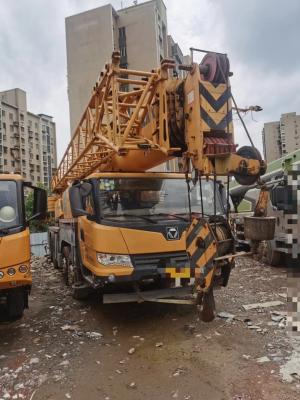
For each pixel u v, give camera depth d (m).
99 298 7.27
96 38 43.53
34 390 3.78
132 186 5.84
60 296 7.63
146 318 5.88
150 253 5.36
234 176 4.29
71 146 8.92
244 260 10.77
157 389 3.70
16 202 5.37
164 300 5.20
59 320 6.03
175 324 5.52
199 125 4.34
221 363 4.16
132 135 5.71
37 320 6.11
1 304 6.11
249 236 4.54
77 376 4.05
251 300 6.55
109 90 5.52
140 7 44.81
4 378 4.05
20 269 5.12
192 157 4.50
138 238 5.32
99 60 43.22
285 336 4.82
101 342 5.01
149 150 5.26
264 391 3.51
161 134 5.00
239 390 3.57
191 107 4.54
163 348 4.69
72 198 5.71
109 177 5.76
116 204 5.63
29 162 85.19
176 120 4.80
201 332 5.13
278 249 9.29
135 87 6.09
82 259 6.34
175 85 4.95
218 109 4.40
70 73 44.31
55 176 11.93
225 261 4.78
